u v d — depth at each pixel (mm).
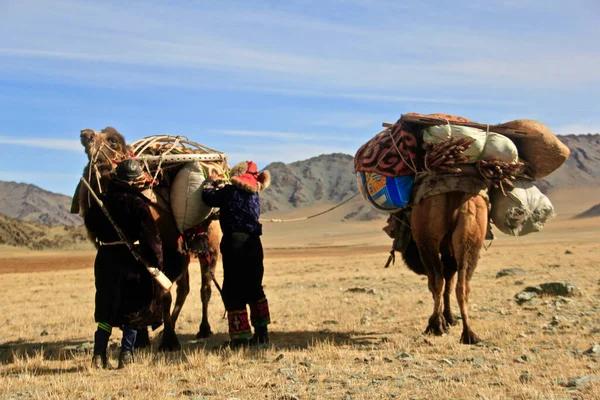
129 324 9523
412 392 7512
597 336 10953
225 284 11203
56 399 7625
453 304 16734
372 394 7449
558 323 12383
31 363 10188
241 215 11172
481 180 11344
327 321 14461
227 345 11234
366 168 12477
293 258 67375
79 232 115312
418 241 11695
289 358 9883
